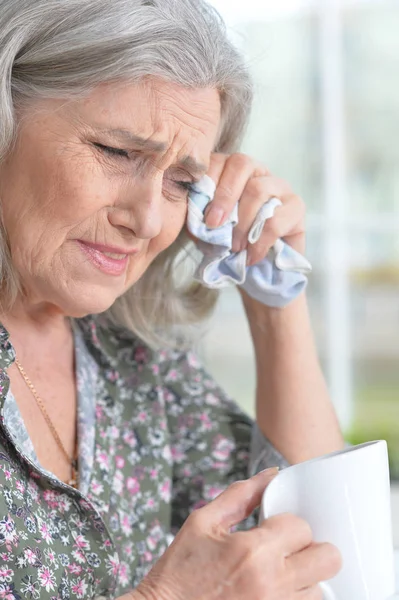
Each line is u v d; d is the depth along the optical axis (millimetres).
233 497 803
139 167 911
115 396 1169
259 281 1148
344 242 2709
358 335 2717
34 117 877
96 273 939
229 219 1061
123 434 1164
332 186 2738
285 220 1108
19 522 877
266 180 1102
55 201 892
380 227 2721
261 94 1232
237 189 1063
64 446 1053
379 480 777
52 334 1093
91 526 962
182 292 1229
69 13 858
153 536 1160
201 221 1044
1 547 847
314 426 1202
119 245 930
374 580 780
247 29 2707
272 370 1209
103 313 1188
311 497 770
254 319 1212
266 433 1220
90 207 893
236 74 981
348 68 2730
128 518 1124
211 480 1247
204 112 939
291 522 764
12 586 854
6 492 875
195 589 763
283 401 1199
